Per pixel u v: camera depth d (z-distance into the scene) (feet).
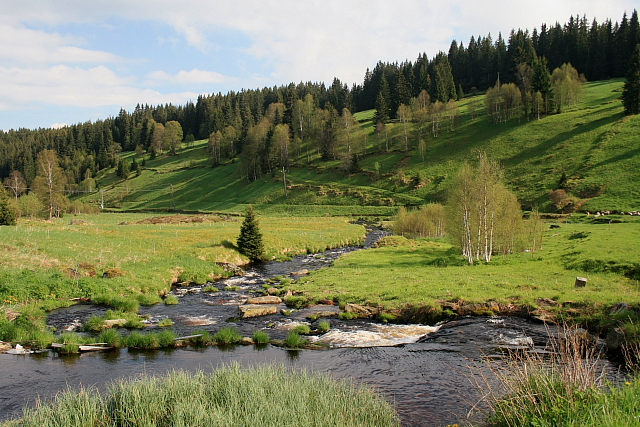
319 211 387.14
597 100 459.73
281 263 154.10
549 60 644.69
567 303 70.59
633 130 333.62
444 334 63.82
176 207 476.95
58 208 333.83
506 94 476.13
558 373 29.71
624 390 27.53
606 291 75.41
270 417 31.68
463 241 131.54
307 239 202.08
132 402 35.42
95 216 377.30
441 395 41.32
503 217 129.18
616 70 581.53
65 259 112.88
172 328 70.44
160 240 165.68
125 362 53.52
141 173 634.84
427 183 393.70
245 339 62.59
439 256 145.89
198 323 73.77
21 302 80.43
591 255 106.32
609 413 24.53
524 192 306.55
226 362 53.06
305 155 564.71
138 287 98.73
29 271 94.89
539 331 62.49
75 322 72.38
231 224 271.08
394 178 420.36
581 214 238.89
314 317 75.41
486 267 111.96
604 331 58.95
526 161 359.25
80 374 48.96
